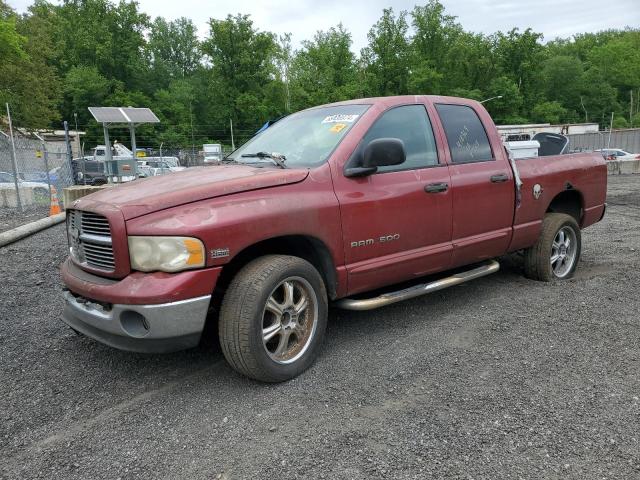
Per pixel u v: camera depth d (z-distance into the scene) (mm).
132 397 3256
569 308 4613
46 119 44562
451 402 3061
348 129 3961
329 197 3613
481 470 2449
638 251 7105
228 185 3238
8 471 2553
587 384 3248
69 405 3176
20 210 12781
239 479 2434
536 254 5414
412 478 2402
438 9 71250
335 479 2406
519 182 4918
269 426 2867
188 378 3484
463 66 71812
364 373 3467
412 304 4887
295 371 3416
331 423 2877
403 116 4270
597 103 90312
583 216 5973
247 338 3135
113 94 70500
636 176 25203
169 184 3432
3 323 4594
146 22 78062
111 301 3039
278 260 3328
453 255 4461
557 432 2742
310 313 3529
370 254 3875
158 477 2473
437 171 4316
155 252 2992
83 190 13477
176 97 73750
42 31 45969
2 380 3510
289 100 66312
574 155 5887
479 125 4895
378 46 65125
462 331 4152
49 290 5621
